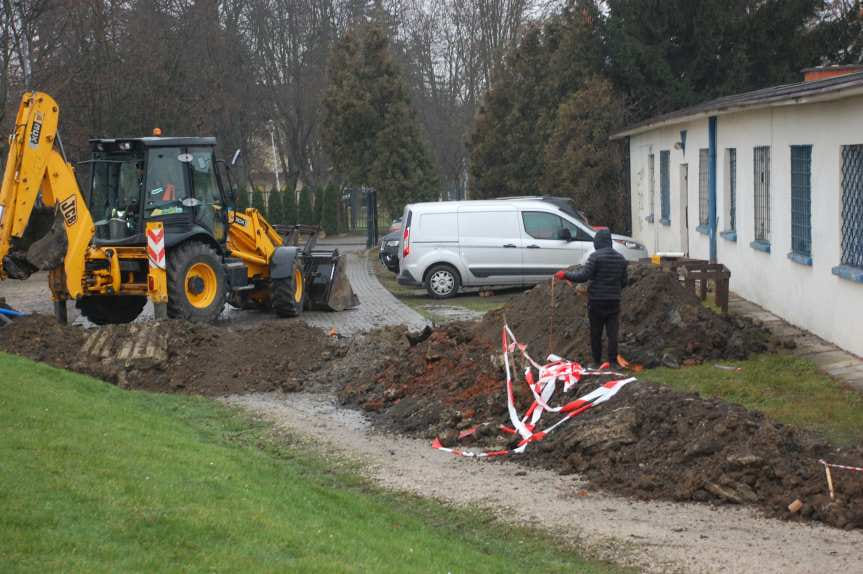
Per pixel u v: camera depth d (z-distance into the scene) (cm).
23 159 1441
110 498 562
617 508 725
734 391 1025
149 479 625
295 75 5931
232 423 1052
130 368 1256
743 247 1767
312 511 646
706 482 733
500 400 998
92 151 1670
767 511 695
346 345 1353
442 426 991
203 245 1677
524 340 1209
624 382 912
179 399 1171
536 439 892
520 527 694
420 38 5875
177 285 1612
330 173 6162
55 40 2812
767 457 729
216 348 1309
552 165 3073
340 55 4806
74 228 1503
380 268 3131
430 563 563
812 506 681
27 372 1016
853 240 1222
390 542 598
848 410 930
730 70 3017
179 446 775
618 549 637
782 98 1253
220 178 1756
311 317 1906
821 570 583
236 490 647
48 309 1995
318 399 1177
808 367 1133
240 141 5675
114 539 495
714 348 1202
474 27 5478
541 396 968
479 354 1152
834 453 740
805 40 3042
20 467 597
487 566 586
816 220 1334
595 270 1096
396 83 4709
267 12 5731
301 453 927
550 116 3494
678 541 646
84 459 648
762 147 1642
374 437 990
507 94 4031
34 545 462
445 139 5834
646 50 3002
